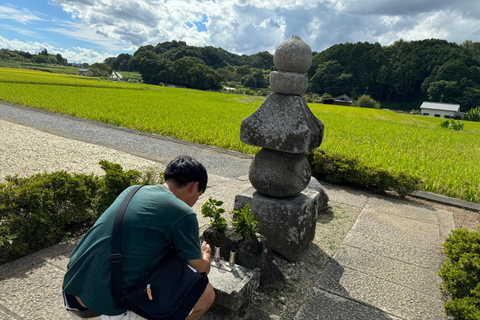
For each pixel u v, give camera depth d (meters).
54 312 2.84
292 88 3.80
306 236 4.14
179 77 122.56
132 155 9.80
